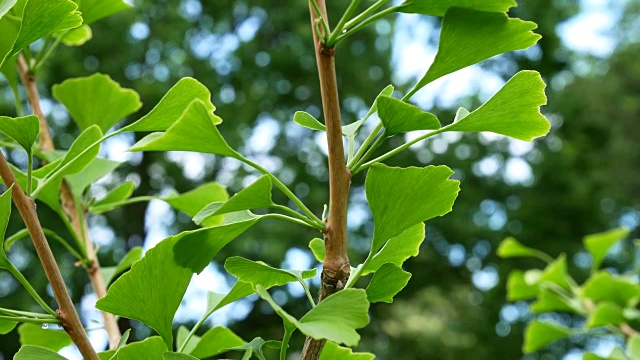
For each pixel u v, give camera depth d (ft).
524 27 3.93
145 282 4.04
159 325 4.24
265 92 46.37
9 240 5.79
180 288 4.17
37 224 4.07
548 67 54.75
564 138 55.26
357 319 3.32
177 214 44.75
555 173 52.16
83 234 6.90
